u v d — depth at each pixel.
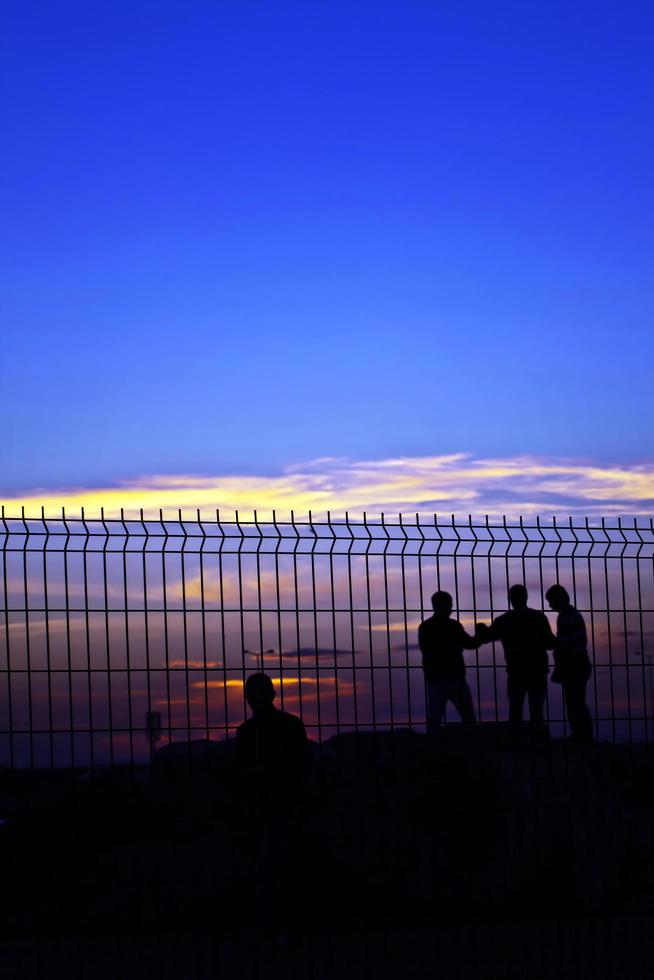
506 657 7.79
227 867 7.67
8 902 7.57
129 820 7.67
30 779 7.57
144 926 7.38
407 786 7.83
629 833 8.07
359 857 7.98
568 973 6.66
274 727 7.25
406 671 6.60
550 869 8.01
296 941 7.17
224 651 6.37
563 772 7.95
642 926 6.96
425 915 7.78
